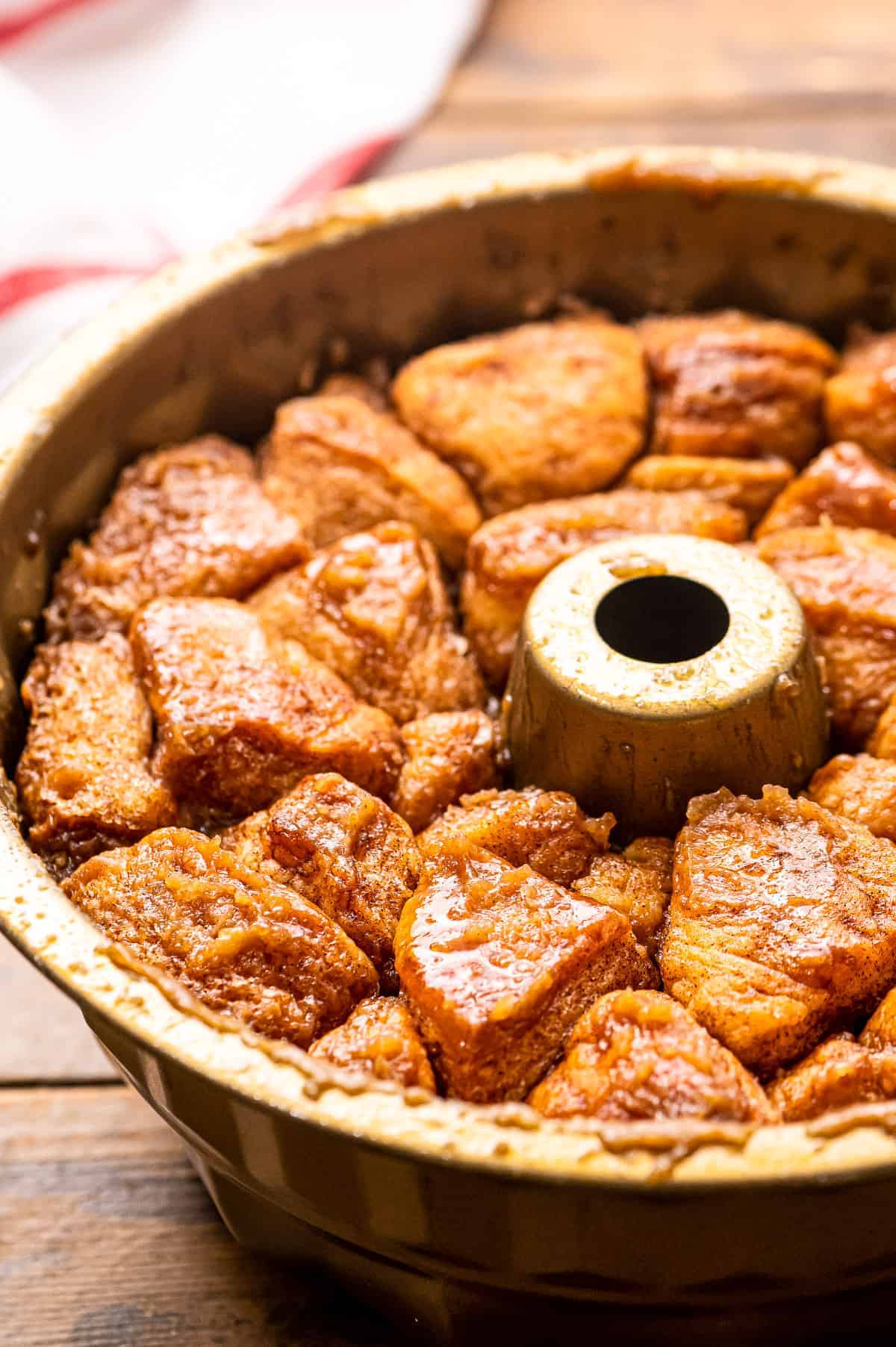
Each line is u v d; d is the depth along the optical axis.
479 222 0.63
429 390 0.60
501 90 0.82
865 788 0.53
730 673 0.52
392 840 0.52
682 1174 0.45
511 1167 0.45
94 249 0.73
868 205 0.62
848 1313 0.51
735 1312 0.50
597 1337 0.51
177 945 0.50
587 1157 0.45
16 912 0.49
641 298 0.65
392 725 0.55
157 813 0.54
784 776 0.53
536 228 0.63
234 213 0.77
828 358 0.62
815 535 0.57
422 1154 0.45
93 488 0.60
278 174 0.78
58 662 0.56
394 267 0.63
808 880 0.50
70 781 0.54
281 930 0.50
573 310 0.65
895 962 0.50
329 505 0.59
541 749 0.54
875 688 0.55
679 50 0.83
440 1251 0.48
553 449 0.60
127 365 0.59
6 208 0.73
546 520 0.57
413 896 0.51
